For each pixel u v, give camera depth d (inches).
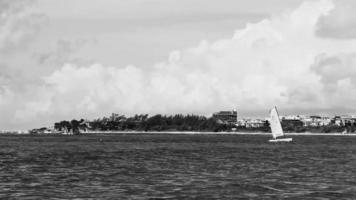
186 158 4143.7
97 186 2204.7
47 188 2135.8
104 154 4682.6
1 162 3580.2
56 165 3344.0
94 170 2967.5
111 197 1894.7
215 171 2928.2
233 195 1964.8
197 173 2805.1
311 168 3174.2
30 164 3412.9
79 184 2273.6
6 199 1854.1
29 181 2378.2
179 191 2052.2
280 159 4092.0
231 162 3690.9
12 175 2647.6
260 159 4069.9
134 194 1969.7
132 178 2529.5
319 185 2265.0
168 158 4131.4
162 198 1883.6
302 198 1895.9
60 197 1894.7
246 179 2500.0
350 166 3351.4
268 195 1967.3
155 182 2354.8
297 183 2332.7
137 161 3757.4
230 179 2497.5
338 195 1958.7
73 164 3435.0
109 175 2672.2
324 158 4281.5
